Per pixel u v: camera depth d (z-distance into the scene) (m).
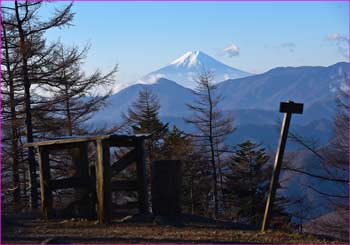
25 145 12.95
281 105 10.66
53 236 10.03
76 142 12.28
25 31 21.72
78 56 27.64
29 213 13.80
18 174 21.73
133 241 9.58
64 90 22.41
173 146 34.66
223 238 10.09
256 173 34.97
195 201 35.44
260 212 34.00
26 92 21.61
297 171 22.11
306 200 24.58
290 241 10.19
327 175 21.95
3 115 21.41
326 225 21.47
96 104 23.34
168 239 9.77
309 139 22.22
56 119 22.55
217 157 35.59
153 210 12.55
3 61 21.25
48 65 21.89
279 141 10.89
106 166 11.70
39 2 21.72
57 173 21.03
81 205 12.48
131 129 32.06
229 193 35.28
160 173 12.55
